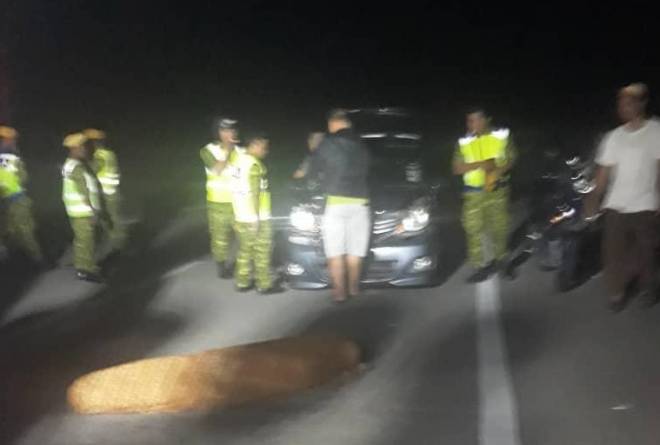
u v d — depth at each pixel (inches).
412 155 528.7
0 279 553.6
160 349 409.1
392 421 317.1
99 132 609.6
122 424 322.0
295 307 471.2
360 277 483.5
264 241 496.1
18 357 405.1
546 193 532.7
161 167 1058.1
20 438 311.4
